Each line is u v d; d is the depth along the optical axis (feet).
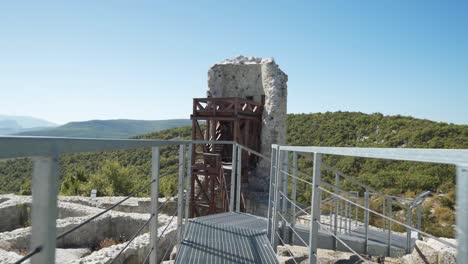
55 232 2.96
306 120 131.34
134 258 18.61
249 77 49.11
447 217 38.06
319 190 7.00
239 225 14.61
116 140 4.88
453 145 84.17
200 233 12.84
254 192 41.24
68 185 53.57
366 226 15.37
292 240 14.16
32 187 2.93
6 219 31.96
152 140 7.08
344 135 111.65
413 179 55.77
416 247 13.61
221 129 44.24
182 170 11.66
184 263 9.67
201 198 41.39
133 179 61.62
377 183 57.72
